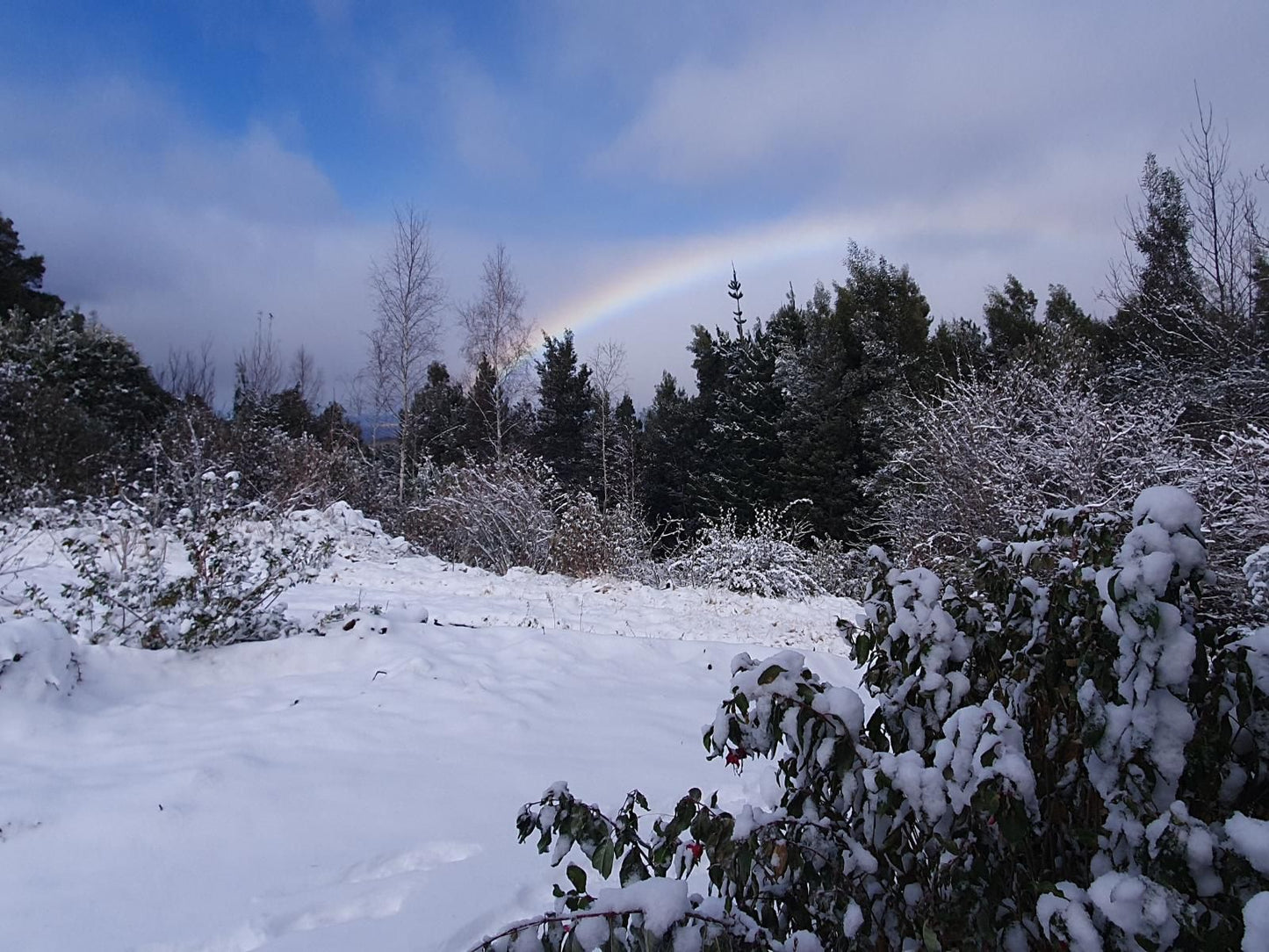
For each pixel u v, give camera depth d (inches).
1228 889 61.1
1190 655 67.7
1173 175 701.9
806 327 1079.6
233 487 288.0
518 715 199.3
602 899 64.8
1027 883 73.4
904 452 601.6
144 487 570.6
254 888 118.6
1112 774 70.7
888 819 76.7
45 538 420.8
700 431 1208.8
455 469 673.0
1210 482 385.7
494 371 1154.7
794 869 73.6
